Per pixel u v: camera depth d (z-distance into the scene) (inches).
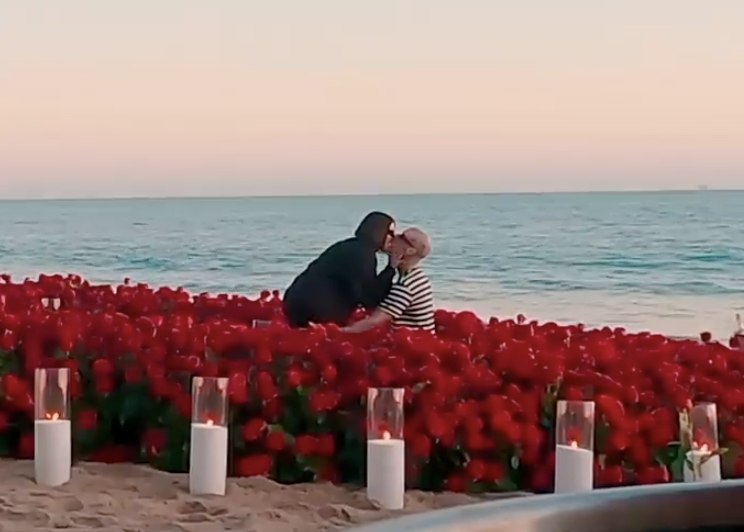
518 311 992.9
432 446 211.8
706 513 72.3
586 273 1179.9
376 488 201.3
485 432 211.0
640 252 1248.2
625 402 216.2
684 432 207.6
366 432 212.4
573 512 68.5
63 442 219.6
